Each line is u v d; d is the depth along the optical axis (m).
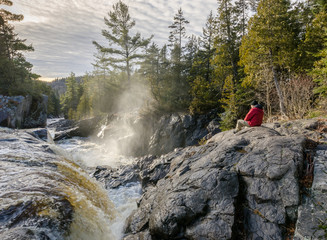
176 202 4.57
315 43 12.23
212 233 3.82
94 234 4.75
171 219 4.33
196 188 4.71
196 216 4.21
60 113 89.44
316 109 10.05
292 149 4.65
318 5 13.02
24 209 3.99
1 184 4.84
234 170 4.83
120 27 27.03
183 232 4.21
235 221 3.92
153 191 6.38
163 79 26.75
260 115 6.77
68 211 4.53
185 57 28.70
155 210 4.92
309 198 3.67
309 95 10.82
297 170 4.09
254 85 14.33
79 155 18.83
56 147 10.53
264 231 3.67
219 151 5.79
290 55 12.13
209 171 4.98
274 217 3.72
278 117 11.74
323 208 3.42
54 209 4.32
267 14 12.08
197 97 20.83
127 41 27.41
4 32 29.58
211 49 25.09
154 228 4.51
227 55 19.92
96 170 11.91
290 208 3.69
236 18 20.08
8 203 4.07
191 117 19.73
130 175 10.20
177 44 29.25
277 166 4.29
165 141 20.31
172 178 6.14
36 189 4.89
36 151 8.49
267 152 4.86
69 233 4.05
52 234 3.70
